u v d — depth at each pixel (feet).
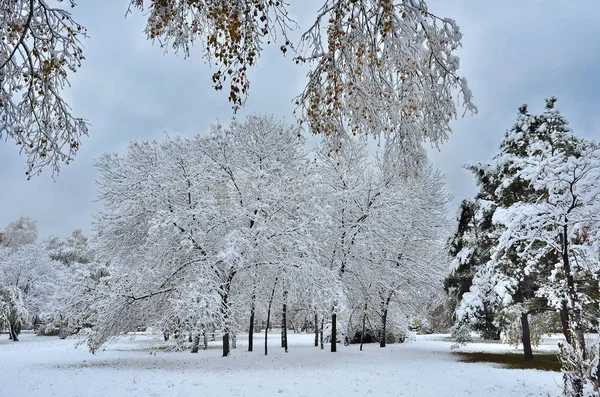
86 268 102.73
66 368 46.29
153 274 53.21
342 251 69.10
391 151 17.65
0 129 19.15
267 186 60.64
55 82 19.85
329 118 16.72
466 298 60.90
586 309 43.50
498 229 57.98
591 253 30.91
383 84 15.47
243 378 37.60
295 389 32.30
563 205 32.37
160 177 56.70
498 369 44.60
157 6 15.38
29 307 114.11
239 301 55.93
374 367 46.70
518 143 58.80
